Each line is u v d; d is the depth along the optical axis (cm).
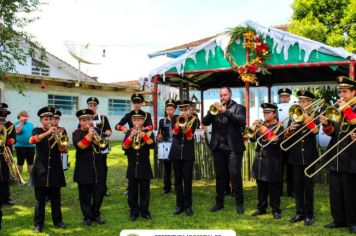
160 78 1038
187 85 1211
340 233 538
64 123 1914
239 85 1352
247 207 690
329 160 536
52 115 568
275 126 625
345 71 1067
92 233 551
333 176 560
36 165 559
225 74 1248
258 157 629
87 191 591
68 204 723
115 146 1820
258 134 634
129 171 611
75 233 552
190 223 593
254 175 631
